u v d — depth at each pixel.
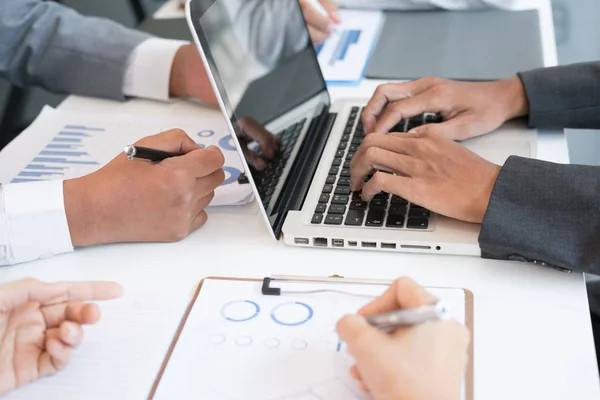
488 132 0.96
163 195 0.78
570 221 0.70
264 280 0.71
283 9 0.98
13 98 1.95
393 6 1.34
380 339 0.53
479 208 0.75
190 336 0.65
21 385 0.62
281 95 0.90
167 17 1.43
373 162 0.82
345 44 1.24
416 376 0.52
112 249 0.81
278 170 0.83
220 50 0.77
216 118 1.08
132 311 0.70
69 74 1.17
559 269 0.71
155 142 0.84
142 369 0.63
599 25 1.87
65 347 0.63
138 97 1.16
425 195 0.77
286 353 0.62
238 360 0.62
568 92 0.94
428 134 0.83
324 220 0.79
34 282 0.66
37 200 0.79
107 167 0.83
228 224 0.84
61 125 1.07
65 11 1.23
